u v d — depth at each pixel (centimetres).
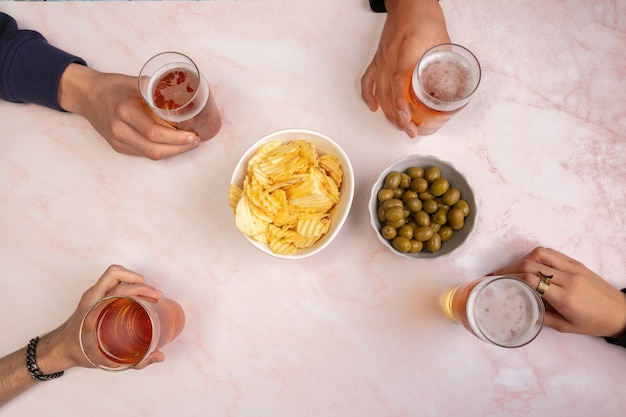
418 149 119
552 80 121
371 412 110
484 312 99
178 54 106
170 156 119
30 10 126
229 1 126
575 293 103
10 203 120
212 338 113
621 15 123
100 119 116
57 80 116
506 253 114
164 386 112
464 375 110
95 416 112
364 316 113
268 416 111
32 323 116
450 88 104
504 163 118
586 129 119
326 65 123
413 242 106
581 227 115
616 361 109
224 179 119
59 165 121
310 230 100
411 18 114
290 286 115
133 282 109
